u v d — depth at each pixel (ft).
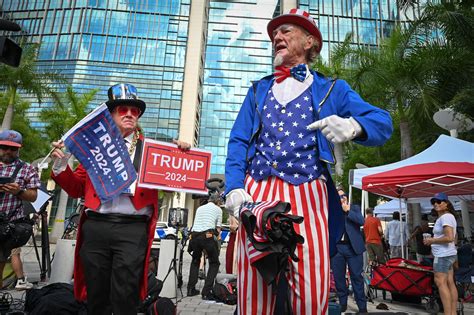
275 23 6.61
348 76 48.24
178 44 185.88
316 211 5.67
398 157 60.59
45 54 179.42
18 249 19.57
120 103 8.98
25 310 11.52
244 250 5.54
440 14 34.65
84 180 9.30
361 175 25.57
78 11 185.98
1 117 74.79
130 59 180.75
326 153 5.77
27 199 12.86
